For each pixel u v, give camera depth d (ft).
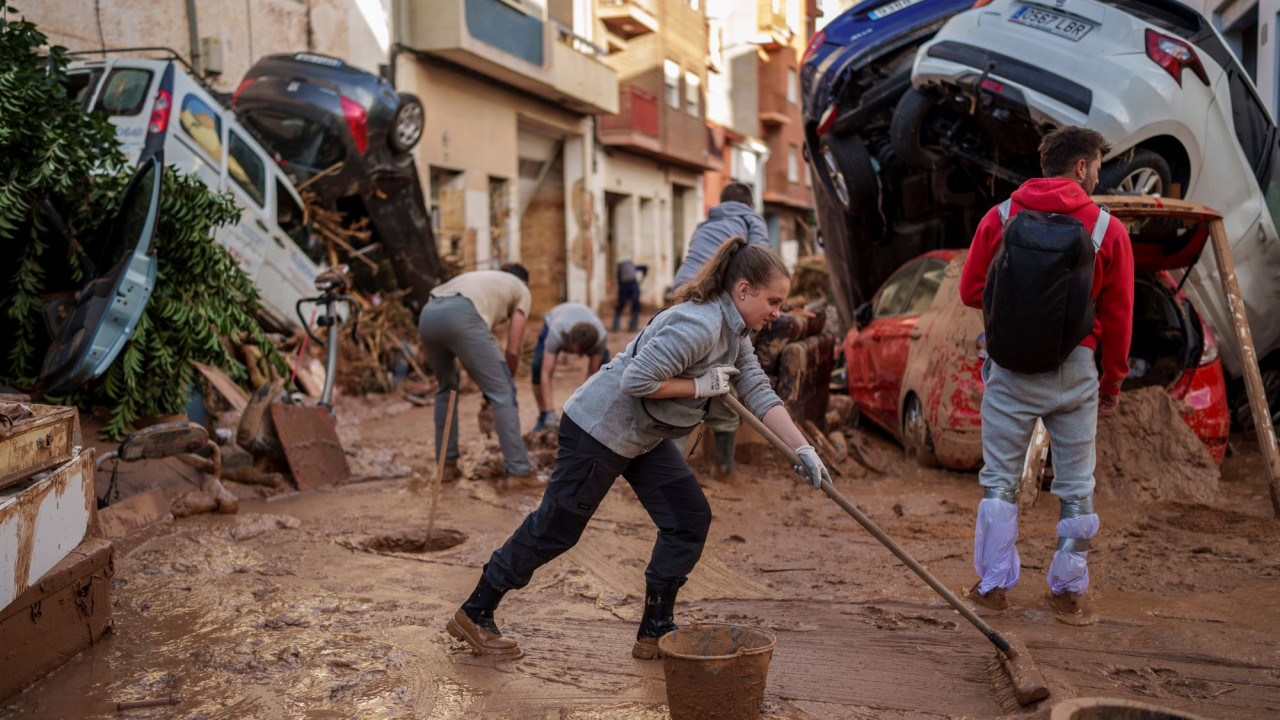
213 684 10.45
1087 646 11.28
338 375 33.73
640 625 11.40
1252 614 12.18
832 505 18.79
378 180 38.91
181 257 20.40
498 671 10.87
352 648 11.53
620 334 70.44
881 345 24.36
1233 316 17.61
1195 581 13.52
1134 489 18.13
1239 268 22.40
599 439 10.55
